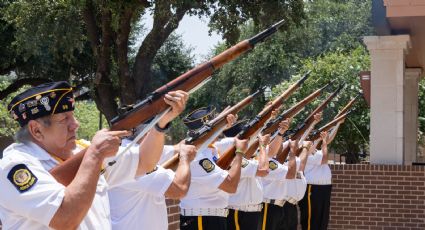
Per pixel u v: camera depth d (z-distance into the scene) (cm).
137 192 517
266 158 789
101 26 2442
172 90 421
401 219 1324
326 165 1185
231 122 621
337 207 1351
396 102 1352
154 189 513
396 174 1330
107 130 384
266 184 945
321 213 1184
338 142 2225
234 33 2255
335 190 1353
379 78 1361
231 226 794
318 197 1184
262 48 3581
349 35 3991
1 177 361
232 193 670
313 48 3769
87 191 352
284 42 3491
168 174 521
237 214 793
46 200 351
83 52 2888
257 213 805
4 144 3312
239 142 687
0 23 2748
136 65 2392
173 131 2961
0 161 367
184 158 544
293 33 3203
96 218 398
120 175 447
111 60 2558
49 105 380
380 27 1348
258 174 783
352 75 2184
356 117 2158
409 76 1725
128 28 2314
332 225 1351
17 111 384
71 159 370
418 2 1212
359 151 2388
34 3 2339
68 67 2906
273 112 802
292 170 932
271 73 3603
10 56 2816
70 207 349
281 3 2248
